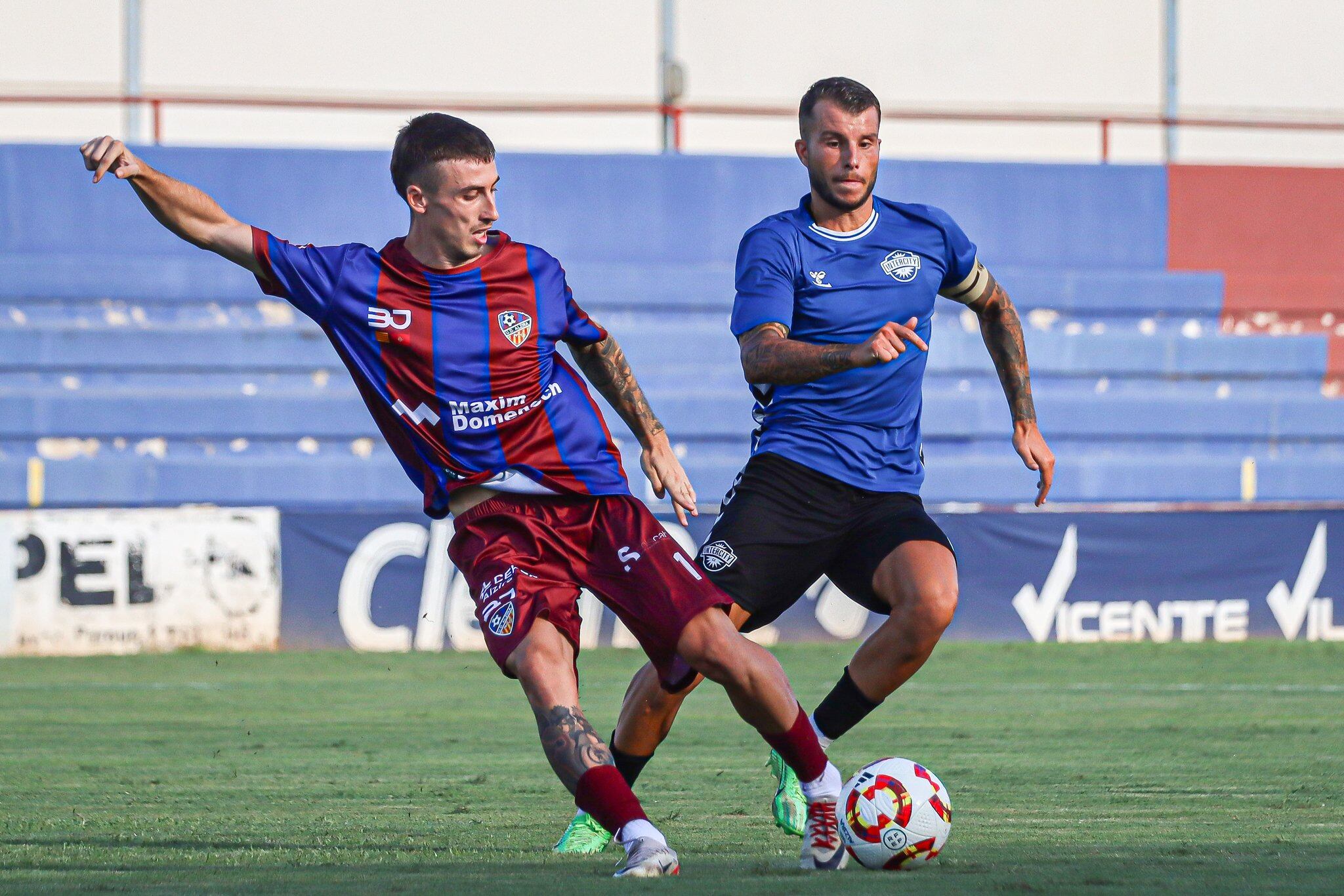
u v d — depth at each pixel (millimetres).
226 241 12266
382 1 58469
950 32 60688
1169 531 45812
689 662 12188
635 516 12719
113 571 41781
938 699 31656
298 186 56062
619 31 59656
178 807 17391
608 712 29266
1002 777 20172
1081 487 54406
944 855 12805
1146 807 17078
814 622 44156
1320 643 44938
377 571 42938
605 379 13656
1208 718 28250
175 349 53750
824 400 15430
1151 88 61312
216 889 10602
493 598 12172
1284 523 46344
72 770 21406
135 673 37344
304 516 42781
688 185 57375
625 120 59906
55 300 54281
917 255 15852
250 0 57719
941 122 60312
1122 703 31094
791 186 57969
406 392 12578
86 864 12352
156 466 51250
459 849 13500
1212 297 58344
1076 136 61125
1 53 55969
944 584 14312
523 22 59219
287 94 57781
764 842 14266
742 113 56281
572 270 55812
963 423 54750
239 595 42438
